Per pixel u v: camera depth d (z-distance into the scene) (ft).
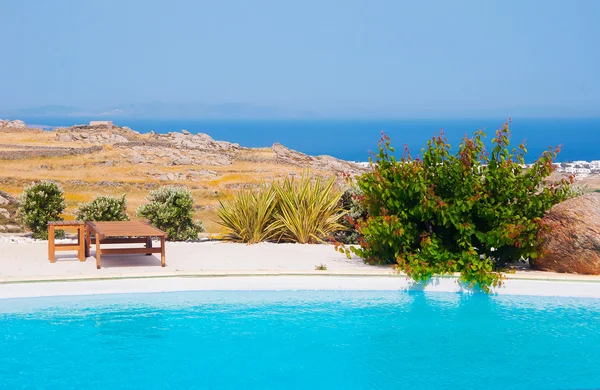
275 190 42.37
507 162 30.60
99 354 22.03
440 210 29.27
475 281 28.81
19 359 21.52
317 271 29.91
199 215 129.18
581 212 29.19
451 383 19.98
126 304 27.30
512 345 23.26
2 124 312.09
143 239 34.32
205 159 238.89
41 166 209.77
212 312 26.55
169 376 20.26
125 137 276.00
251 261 33.58
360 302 28.09
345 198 44.42
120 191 184.96
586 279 28.84
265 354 22.27
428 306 27.68
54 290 27.94
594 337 24.18
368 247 31.45
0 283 27.30
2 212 85.10
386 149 31.27
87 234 34.32
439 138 31.01
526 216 30.86
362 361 21.75
